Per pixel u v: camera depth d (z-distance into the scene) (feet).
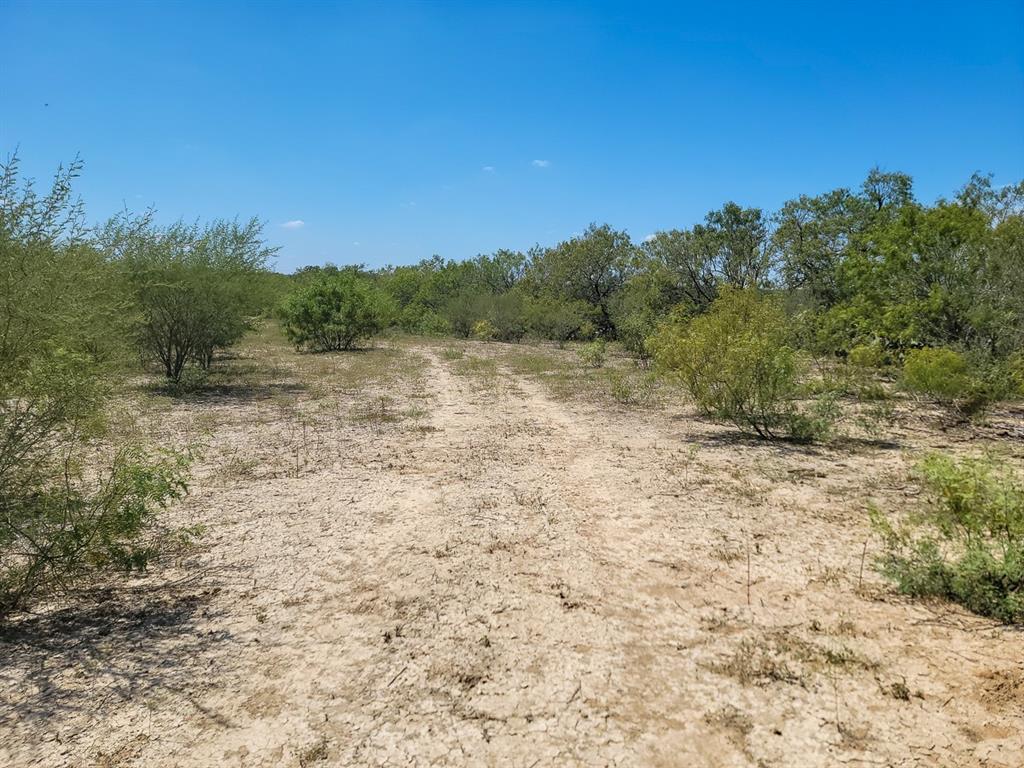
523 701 10.37
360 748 9.32
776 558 15.89
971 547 13.69
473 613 13.30
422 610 13.46
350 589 14.48
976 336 37.63
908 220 42.19
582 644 12.05
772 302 33.78
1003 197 44.91
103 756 9.13
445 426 33.96
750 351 29.94
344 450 28.09
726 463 25.45
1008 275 35.96
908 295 40.24
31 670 11.23
